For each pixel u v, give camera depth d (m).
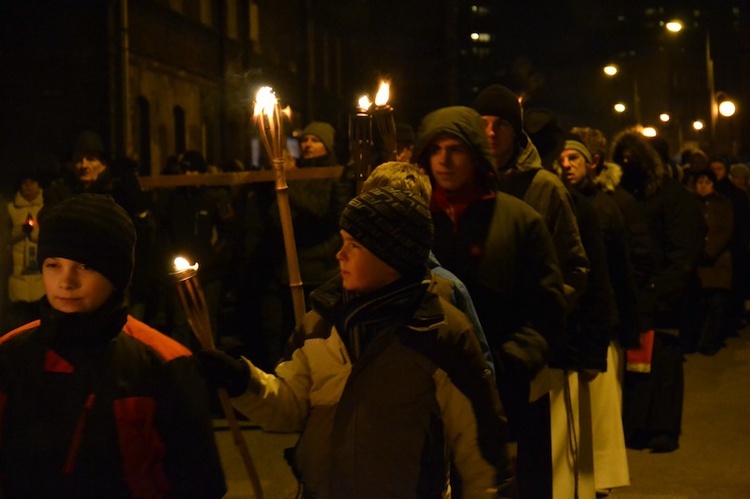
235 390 3.29
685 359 11.90
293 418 3.44
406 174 3.89
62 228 3.01
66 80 21.89
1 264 10.16
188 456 3.10
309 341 3.36
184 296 3.34
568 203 5.20
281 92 35.56
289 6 37.09
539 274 4.55
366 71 32.66
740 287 13.45
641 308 7.39
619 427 6.29
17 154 21.95
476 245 4.50
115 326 3.06
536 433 5.14
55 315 3.03
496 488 3.21
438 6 31.92
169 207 9.75
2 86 21.95
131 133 22.25
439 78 31.81
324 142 8.88
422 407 3.15
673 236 8.63
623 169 8.84
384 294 3.19
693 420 8.80
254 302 9.17
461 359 3.17
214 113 28.88
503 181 5.23
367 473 3.14
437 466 3.18
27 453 3.01
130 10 23.16
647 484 6.93
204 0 28.30
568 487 5.28
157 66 24.69
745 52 51.47
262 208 8.95
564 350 5.34
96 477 3.00
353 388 3.18
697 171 12.55
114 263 3.04
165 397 3.08
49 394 3.02
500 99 5.18
